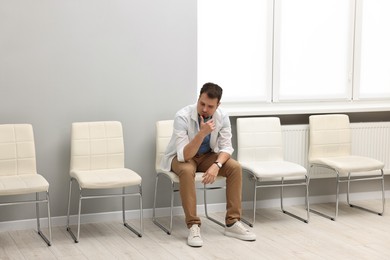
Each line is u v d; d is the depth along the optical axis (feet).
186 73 15.52
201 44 16.16
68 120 14.57
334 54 17.44
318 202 17.40
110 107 14.92
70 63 14.43
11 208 14.29
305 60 17.19
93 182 13.07
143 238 13.74
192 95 15.64
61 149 14.60
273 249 12.96
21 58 13.99
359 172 17.17
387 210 16.65
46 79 14.26
